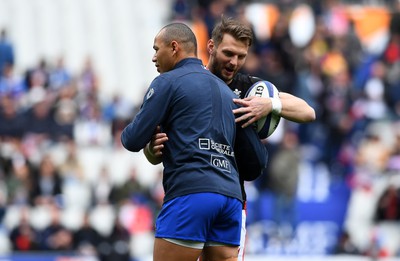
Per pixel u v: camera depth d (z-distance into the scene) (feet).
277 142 185.26
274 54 216.95
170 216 63.72
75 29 250.78
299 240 184.24
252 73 202.39
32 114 191.11
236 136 67.05
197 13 249.34
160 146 64.39
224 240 65.41
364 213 195.21
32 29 247.29
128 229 167.84
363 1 279.49
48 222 166.91
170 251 63.77
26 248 160.76
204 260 66.69
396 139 202.90
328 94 214.07
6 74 208.23
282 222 182.91
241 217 66.23
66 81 208.95
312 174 199.52
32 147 187.21
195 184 63.21
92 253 158.81
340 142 208.13
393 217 193.47
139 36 253.65
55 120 192.34
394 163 199.52
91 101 202.59
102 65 240.12
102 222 174.29
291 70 215.10
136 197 175.83
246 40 67.05
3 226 169.48
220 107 64.90
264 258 171.42
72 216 174.70
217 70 67.92
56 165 181.88
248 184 185.47
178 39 65.87
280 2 255.91
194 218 63.21
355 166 202.08
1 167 176.04
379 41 266.16
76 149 191.62
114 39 250.37
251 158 67.62
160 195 174.91
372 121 217.97
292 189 182.19
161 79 64.54
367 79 227.20
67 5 258.37
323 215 193.98
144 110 64.03
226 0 245.65
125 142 64.59
